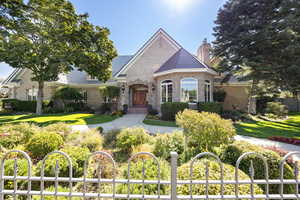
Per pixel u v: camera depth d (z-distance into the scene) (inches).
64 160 140.3
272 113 670.5
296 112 842.8
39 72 601.0
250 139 308.5
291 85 496.7
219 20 634.8
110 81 831.7
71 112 737.0
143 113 689.0
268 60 539.5
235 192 84.4
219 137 186.2
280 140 292.5
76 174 139.1
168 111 515.8
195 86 546.6
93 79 863.1
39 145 177.5
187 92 549.6
